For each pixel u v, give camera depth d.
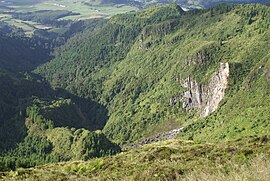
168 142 75.50
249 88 196.00
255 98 183.75
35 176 42.72
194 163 35.50
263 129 141.25
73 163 59.44
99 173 44.69
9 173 45.41
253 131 144.25
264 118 152.12
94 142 172.38
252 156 34.56
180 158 45.00
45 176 42.53
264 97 178.50
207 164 33.81
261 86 187.88
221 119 193.62
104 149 170.88
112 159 56.53
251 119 158.50
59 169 52.31
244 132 148.25
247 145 44.38
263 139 48.72
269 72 189.25
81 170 47.88
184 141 76.56
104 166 49.72
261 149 39.09
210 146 50.34
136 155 55.75
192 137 196.88
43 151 188.50
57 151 182.38
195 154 46.28
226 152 42.47
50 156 179.25
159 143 75.44
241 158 34.12
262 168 21.00
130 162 50.22
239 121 165.00
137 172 35.78
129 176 33.81
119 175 37.16
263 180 19.56
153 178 30.59
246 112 171.88
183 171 30.88
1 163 92.94
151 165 40.62
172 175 30.23
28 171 46.78
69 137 183.00
